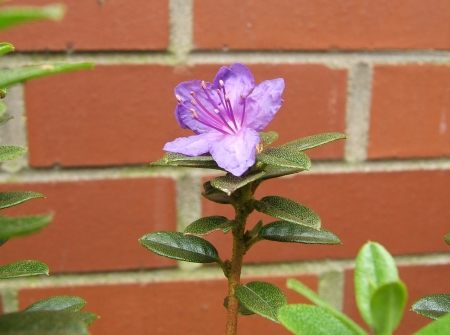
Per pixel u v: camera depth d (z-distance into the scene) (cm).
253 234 44
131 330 61
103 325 60
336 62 58
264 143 44
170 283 60
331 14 57
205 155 43
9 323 29
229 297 44
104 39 56
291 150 42
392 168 60
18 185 57
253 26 57
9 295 59
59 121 57
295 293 61
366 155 59
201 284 60
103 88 57
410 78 59
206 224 43
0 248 58
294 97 58
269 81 43
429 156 60
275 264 61
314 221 41
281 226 44
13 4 55
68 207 58
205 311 61
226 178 42
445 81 59
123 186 58
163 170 58
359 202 60
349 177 60
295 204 42
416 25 58
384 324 28
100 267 59
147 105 57
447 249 61
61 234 58
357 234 60
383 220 60
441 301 43
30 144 57
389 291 27
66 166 58
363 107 59
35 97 57
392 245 61
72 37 56
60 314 30
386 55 58
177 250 44
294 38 57
